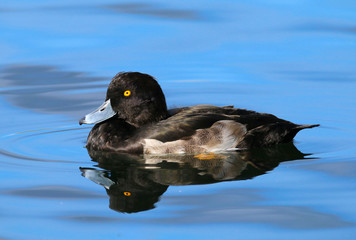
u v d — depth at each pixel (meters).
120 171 11.00
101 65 17.06
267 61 17.33
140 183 10.38
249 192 9.84
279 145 12.17
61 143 12.65
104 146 12.16
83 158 11.76
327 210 9.13
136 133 12.12
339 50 17.83
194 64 17.17
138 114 12.43
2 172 10.91
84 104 14.80
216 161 11.46
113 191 10.03
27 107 14.60
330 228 8.62
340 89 15.48
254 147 11.95
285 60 17.34
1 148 12.20
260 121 12.08
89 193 9.97
